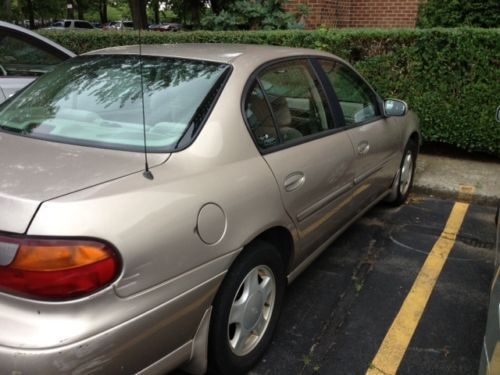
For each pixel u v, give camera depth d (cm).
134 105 273
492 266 407
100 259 186
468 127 658
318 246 352
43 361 177
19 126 277
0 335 180
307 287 370
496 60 627
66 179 206
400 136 477
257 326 277
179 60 302
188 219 217
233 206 242
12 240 183
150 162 229
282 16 834
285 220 286
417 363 291
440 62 654
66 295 183
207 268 226
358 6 1000
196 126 253
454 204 553
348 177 366
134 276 195
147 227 201
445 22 802
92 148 242
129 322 194
